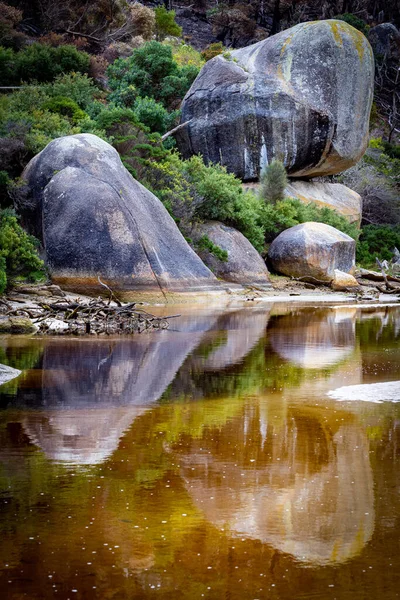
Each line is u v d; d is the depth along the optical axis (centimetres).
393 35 8094
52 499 551
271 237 3466
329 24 3884
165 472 619
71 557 454
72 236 2261
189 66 4400
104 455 668
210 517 518
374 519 520
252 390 987
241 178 3878
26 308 1847
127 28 5344
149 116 3834
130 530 495
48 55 3938
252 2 7988
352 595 411
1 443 704
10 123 2767
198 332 1680
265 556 459
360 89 3900
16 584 420
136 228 2347
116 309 1830
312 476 612
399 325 1894
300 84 3828
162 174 3061
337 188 4281
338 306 2475
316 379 1079
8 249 2153
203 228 3038
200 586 420
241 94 3831
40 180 2395
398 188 5391
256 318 2012
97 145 2447
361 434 750
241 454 674
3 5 4519
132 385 1017
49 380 1045
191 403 900
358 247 4150
